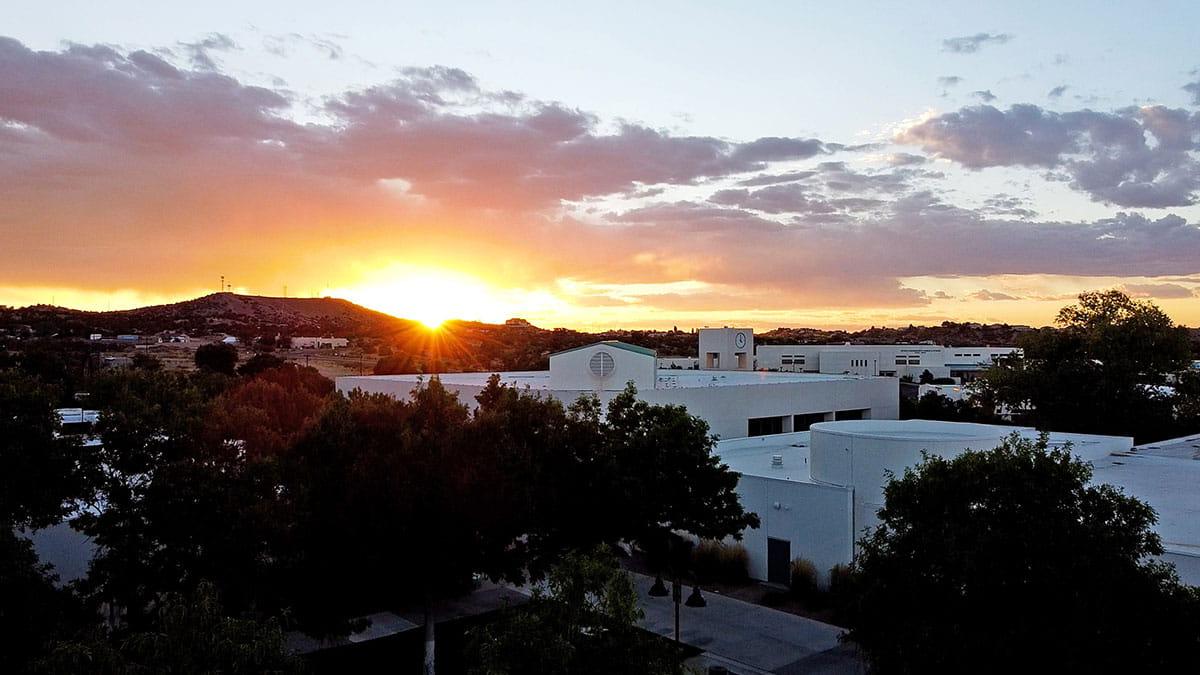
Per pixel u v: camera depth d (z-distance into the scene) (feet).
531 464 66.03
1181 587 40.83
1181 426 166.71
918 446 77.82
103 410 65.77
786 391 139.33
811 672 62.64
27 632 44.34
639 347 134.00
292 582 61.26
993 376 180.86
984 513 42.52
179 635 33.40
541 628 37.88
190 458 63.82
